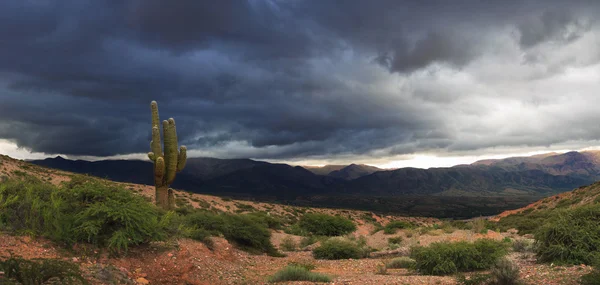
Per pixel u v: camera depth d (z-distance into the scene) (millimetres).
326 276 12617
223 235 21000
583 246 12375
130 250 11945
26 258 9062
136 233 12109
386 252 20641
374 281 11461
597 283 8773
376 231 37031
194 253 13852
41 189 12438
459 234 24484
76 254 10383
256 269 15102
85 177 13688
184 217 21672
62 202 11914
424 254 13953
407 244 22594
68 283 7977
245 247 21266
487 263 13461
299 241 28719
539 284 9594
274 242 27625
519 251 16906
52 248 10250
